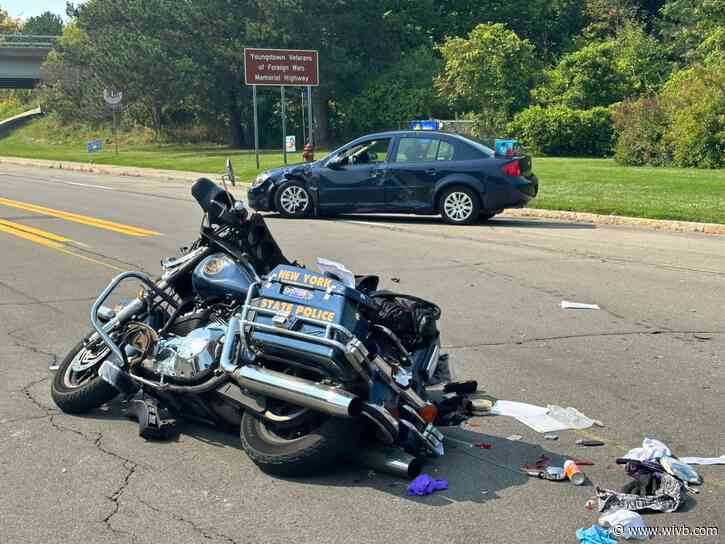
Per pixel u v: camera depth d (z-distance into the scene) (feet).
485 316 28.71
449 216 52.80
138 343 18.53
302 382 15.65
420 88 163.73
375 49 171.53
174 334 19.19
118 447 17.74
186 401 18.11
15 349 25.04
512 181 51.70
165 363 18.10
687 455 17.26
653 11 217.77
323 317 15.83
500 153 52.26
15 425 18.95
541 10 206.08
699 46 128.67
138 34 167.84
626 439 18.12
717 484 15.83
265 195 56.80
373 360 15.93
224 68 159.33
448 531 13.99
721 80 97.45
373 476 16.25
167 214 58.29
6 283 34.35
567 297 31.58
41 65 211.82
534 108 133.80
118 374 18.61
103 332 18.94
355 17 158.71
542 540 13.69
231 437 18.31
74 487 15.78
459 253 41.47
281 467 15.96
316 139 168.96
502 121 138.00
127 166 119.34
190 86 162.91
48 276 35.73
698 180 74.49
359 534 13.89
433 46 181.57
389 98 163.73
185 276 19.44
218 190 18.53
